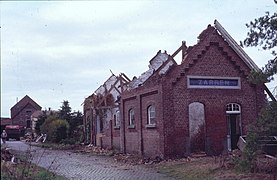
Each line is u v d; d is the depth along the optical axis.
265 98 26.80
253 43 15.31
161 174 19.19
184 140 25.20
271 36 15.12
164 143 24.80
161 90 25.16
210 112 25.91
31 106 95.12
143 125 28.03
